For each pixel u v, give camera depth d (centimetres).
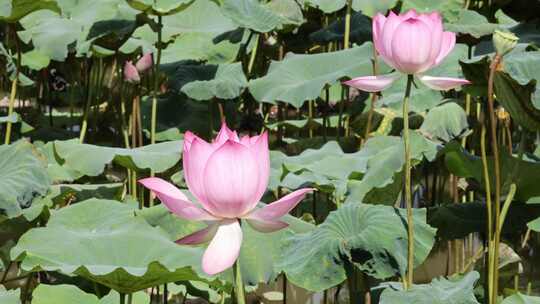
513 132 721
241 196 259
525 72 457
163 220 450
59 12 611
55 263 363
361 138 653
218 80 667
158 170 502
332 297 566
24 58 795
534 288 566
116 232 393
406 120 363
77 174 564
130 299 361
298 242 399
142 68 646
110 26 709
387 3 707
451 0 740
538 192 433
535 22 679
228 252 261
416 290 352
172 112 730
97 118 888
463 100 723
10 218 454
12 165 479
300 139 744
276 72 653
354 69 621
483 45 710
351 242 375
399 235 378
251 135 774
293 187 485
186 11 796
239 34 744
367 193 455
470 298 338
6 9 636
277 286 591
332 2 724
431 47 346
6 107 966
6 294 367
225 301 502
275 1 746
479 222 458
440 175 671
